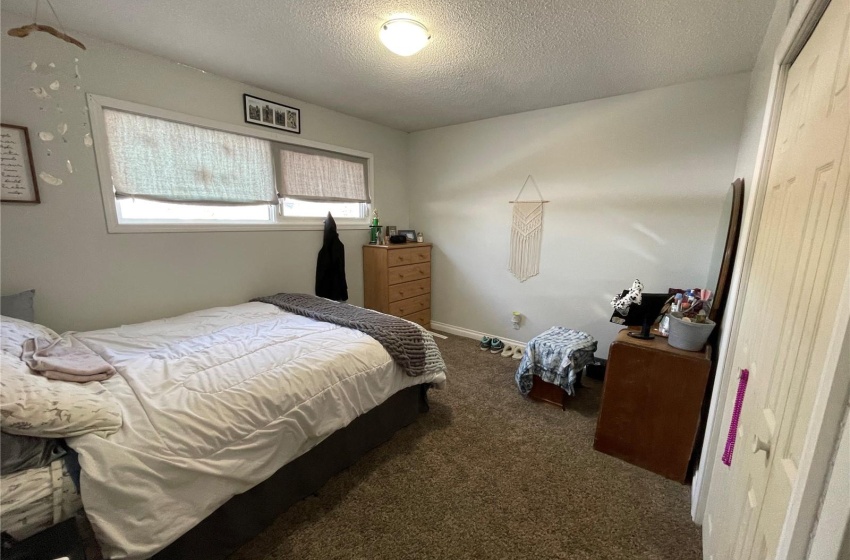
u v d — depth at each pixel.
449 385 2.75
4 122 1.73
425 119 3.45
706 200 2.39
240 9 1.64
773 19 1.52
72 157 1.94
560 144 2.98
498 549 1.38
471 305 3.79
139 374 1.41
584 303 3.03
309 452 1.60
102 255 2.09
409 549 1.37
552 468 1.82
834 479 0.43
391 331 2.06
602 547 1.39
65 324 1.99
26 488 0.92
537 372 2.47
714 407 1.40
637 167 2.63
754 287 1.16
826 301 0.54
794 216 0.81
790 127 0.98
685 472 1.72
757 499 0.76
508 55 2.04
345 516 1.52
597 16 1.63
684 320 1.72
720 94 2.27
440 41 1.88
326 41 1.93
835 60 0.66
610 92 2.61
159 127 2.25
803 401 0.58
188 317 2.25
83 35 1.91
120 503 0.99
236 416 1.28
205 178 2.49
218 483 1.19
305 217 3.18
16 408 0.94
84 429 1.04
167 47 2.05
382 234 3.81
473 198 3.60
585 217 2.92
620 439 1.88
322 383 1.57
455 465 1.84
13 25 1.71
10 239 1.80
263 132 2.74
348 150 3.38
